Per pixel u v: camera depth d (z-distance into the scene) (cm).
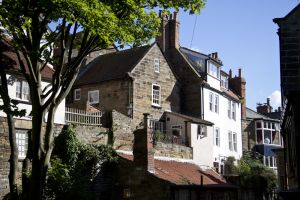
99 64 4194
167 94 4109
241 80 5350
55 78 1739
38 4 1495
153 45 4028
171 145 3441
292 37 2148
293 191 1521
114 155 2891
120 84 3759
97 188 2802
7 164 2569
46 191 2209
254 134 5472
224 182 3456
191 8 1741
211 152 3938
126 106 3688
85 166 2784
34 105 1712
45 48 1869
